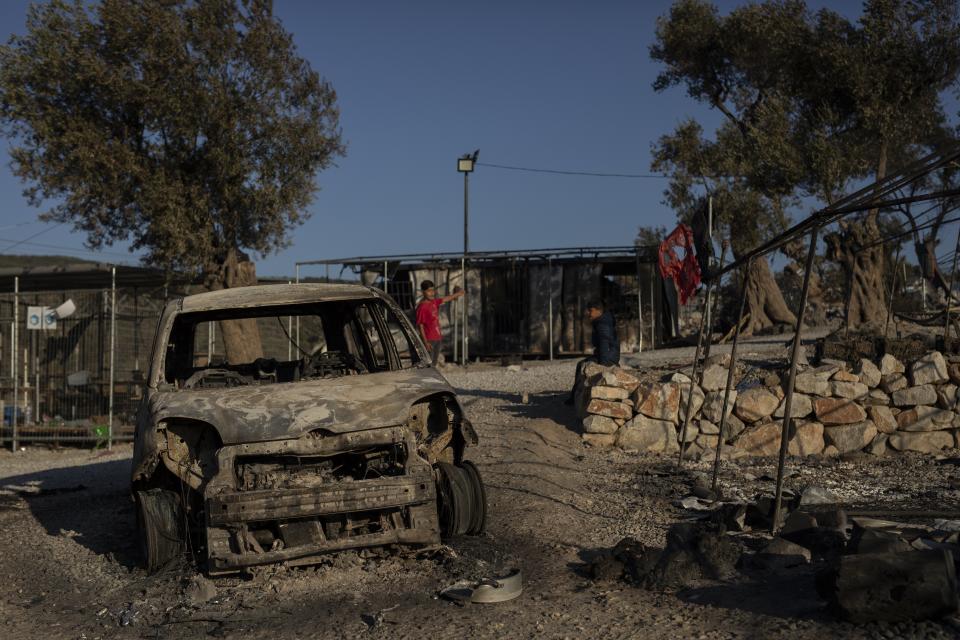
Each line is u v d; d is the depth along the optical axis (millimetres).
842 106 21594
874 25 20250
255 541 5312
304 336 14773
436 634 4395
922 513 6383
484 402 13781
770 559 5234
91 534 7809
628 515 7098
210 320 7523
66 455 16844
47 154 17109
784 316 27969
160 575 5766
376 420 5723
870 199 6129
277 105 18375
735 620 4309
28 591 5922
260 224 18938
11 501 10375
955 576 4070
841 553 5098
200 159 18219
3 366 20156
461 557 5695
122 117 17859
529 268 26609
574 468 9367
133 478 5863
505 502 7445
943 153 5418
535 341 26469
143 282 20734
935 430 9891
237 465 5613
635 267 29000
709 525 5793
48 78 17062
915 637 3826
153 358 6750
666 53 30469
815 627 4059
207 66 17734
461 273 26797
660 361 16344
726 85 29875
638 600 4801
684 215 27953
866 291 20062
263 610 4922
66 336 20000
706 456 10047
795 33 21719
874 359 10898
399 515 5578
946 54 19781
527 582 5273
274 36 18328
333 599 5051
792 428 10148
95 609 5258
